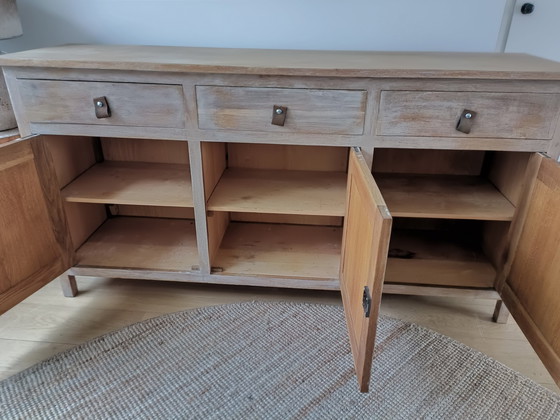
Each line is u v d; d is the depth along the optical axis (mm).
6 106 1346
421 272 1377
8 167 1086
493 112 1064
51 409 1019
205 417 1002
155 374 1120
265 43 1487
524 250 1161
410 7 1398
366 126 1104
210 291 1475
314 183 1439
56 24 1507
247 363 1158
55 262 1304
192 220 1697
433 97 1058
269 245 1523
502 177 1360
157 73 1080
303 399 1051
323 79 1055
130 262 1411
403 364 1154
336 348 1211
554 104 1046
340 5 1411
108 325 1313
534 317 1082
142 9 1464
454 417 1006
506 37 1443
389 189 1396
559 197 995
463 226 1622
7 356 1192
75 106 1140
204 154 1212
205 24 1474
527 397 1060
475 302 1440
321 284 1340
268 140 1146
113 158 1598
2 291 1113
